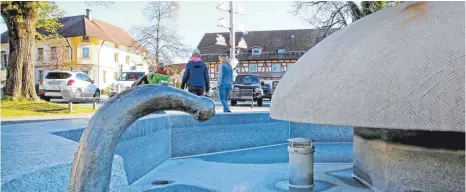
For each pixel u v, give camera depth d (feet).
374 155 9.31
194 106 2.56
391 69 3.39
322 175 13.15
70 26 147.95
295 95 4.56
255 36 159.22
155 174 14.30
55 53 128.67
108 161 2.41
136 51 104.37
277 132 23.20
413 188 7.50
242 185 12.35
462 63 2.99
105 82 152.05
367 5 66.44
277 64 147.84
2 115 29.17
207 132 19.54
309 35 154.20
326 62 4.49
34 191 5.55
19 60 41.81
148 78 30.94
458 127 2.71
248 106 54.49
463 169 6.64
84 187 2.31
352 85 3.64
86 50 144.46
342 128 24.53
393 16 4.47
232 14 68.80
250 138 21.59
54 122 15.34
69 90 55.98
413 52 3.41
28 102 40.60
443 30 3.51
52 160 6.53
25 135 10.06
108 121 2.41
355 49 4.17
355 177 11.40
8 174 5.34
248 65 150.71
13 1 41.14
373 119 3.22
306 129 24.43
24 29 42.27
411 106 2.99
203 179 13.34
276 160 17.40
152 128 15.38
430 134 7.07
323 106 3.86
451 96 2.83
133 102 2.47
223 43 77.36
